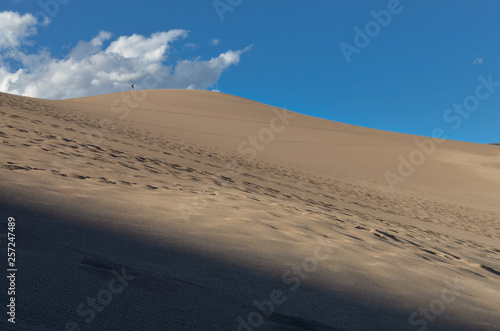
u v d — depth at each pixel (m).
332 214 6.84
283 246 3.57
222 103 47.62
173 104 40.44
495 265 5.47
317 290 2.54
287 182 12.70
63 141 8.34
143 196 4.61
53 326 1.49
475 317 2.64
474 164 28.33
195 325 1.75
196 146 18.03
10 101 16.27
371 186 18.06
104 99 37.28
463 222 12.52
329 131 38.03
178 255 2.69
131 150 10.24
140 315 1.73
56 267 2.04
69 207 3.32
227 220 4.18
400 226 7.76
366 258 3.75
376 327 2.14
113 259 2.36
